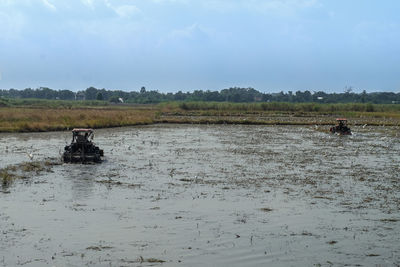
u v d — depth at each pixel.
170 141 45.59
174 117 89.69
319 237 15.52
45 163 29.09
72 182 23.59
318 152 38.25
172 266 12.98
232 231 15.97
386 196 21.58
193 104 128.88
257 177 26.00
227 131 59.84
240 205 19.45
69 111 81.19
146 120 72.94
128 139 46.94
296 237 15.48
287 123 75.25
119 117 71.75
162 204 19.39
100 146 39.91
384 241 15.25
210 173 27.06
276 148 40.75
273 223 16.97
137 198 20.38
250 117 94.12
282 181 24.92
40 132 52.09
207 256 13.69
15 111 75.38
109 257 13.52
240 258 13.60
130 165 29.52
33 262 13.12
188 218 17.41
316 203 20.02
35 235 15.27
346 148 41.72
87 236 15.23
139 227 16.22
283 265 13.16
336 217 17.89
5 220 16.81
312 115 104.62
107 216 17.48
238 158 33.78
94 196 20.61
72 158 29.77
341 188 23.27
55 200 19.75
